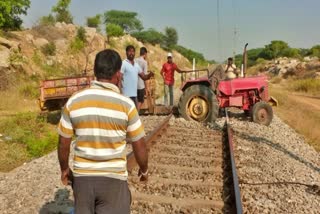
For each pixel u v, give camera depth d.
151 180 6.24
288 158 8.82
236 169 6.57
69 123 3.07
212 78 12.70
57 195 5.51
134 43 65.25
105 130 3.03
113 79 3.16
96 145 3.03
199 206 5.33
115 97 3.08
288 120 16.36
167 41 92.56
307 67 55.72
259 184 6.37
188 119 12.57
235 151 8.47
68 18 45.84
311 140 12.81
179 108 12.66
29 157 8.66
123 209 3.10
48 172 6.65
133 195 5.49
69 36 38.16
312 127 14.60
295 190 6.34
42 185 5.96
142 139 3.16
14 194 5.60
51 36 35.06
